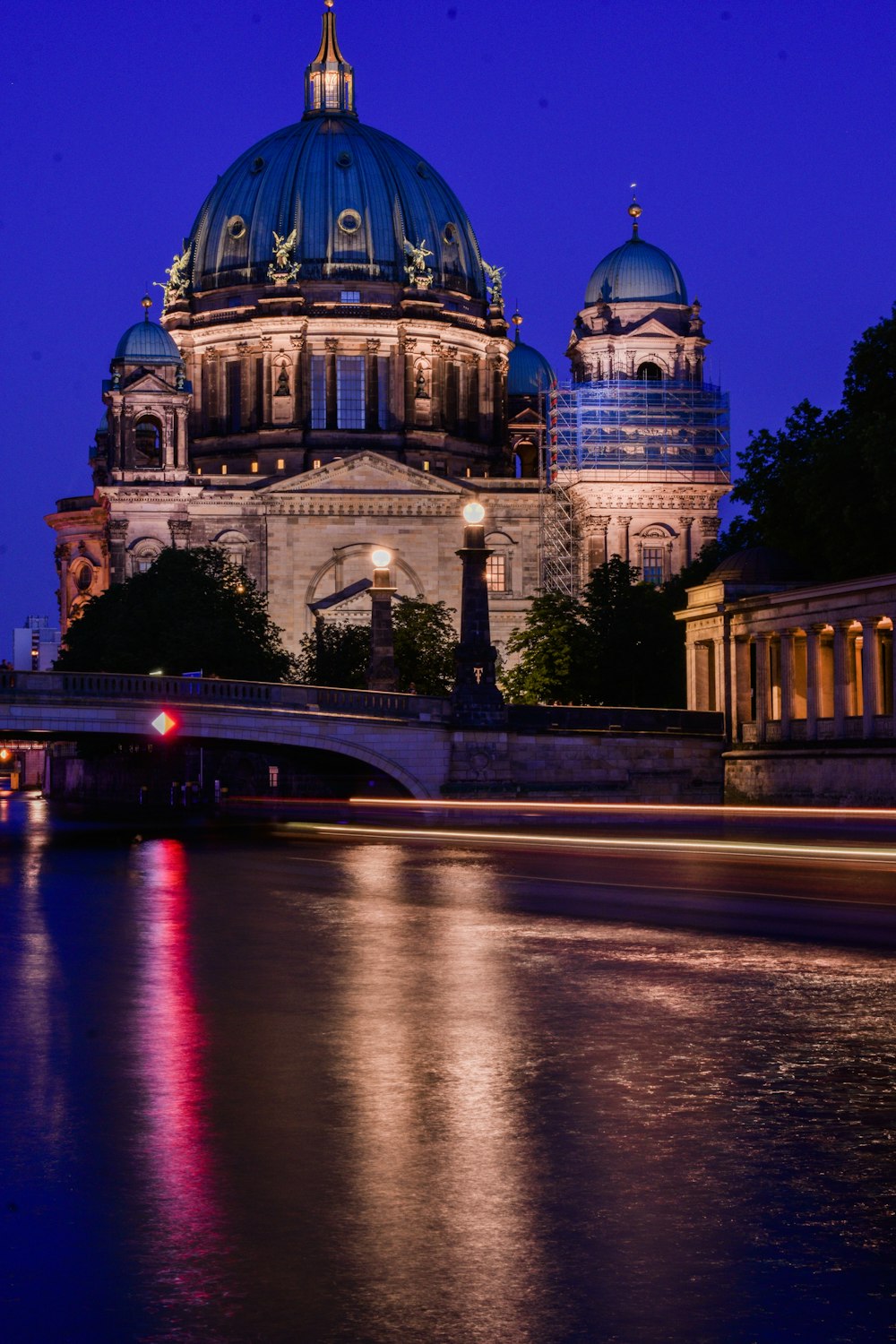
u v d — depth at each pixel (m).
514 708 108.94
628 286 193.00
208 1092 20.16
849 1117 18.69
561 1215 14.95
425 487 186.50
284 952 33.69
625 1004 26.64
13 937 36.97
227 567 164.62
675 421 187.88
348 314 194.62
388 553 118.81
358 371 196.25
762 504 112.94
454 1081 20.75
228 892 48.78
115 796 177.62
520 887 49.84
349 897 46.84
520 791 107.25
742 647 108.75
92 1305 12.75
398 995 27.75
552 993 27.80
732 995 27.36
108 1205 15.33
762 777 103.62
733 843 70.31
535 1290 13.02
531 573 189.12
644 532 186.75
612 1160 16.86
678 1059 22.03
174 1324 12.35
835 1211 15.05
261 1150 17.31
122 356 186.00
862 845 68.56
